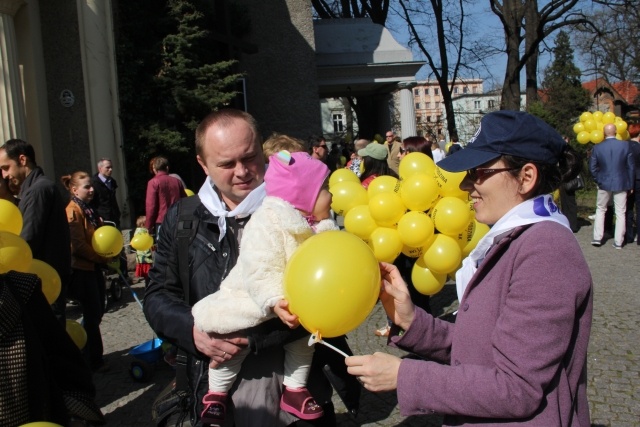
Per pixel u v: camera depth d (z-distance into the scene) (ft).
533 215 5.53
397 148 36.81
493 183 5.75
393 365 5.63
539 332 4.99
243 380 7.39
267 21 64.80
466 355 5.62
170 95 37.96
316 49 73.67
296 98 65.36
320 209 7.45
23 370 6.15
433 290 15.07
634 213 34.71
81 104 33.76
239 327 6.71
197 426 7.36
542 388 4.98
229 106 43.73
